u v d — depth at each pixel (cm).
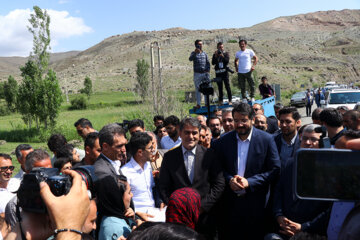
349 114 439
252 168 355
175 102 1295
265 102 1043
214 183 348
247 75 986
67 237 112
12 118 4262
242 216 352
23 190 131
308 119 2031
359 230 114
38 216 134
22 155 457
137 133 364
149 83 1371
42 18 2025
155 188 382
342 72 12419
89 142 375
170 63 11725
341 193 109
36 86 2008
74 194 121
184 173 349
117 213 269
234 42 14250
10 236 167
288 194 313
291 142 419
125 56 17350
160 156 500
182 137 350
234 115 355
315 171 111
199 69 969
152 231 109
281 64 13375
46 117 1992
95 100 7306
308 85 9744
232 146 370
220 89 988
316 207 296
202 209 334
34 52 2016
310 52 15512
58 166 337
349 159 110
